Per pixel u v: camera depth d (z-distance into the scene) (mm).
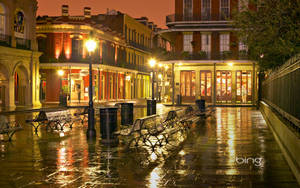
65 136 14789
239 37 12484
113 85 55031
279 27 10930
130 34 62594
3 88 35531
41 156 10562
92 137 14383
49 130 16875
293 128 10773
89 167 9148
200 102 24453
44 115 16344
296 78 10281
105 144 12672
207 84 42281
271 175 8305
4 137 14641
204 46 41750
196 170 8789
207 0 41281
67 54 46625
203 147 12008
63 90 45906
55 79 46219
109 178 8086
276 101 17031
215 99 40094
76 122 20469
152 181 7836
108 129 12805
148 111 23547
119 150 11500
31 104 38688
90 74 14617
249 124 19344
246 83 42125
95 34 48406
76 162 9727
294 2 10594
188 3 41594
